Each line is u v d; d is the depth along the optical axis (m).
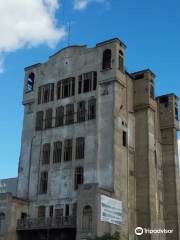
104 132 57.19
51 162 60.72
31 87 69.06
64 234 53.84
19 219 57.78
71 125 60.78
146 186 59.53
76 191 56.34
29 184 61.56
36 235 56.47
